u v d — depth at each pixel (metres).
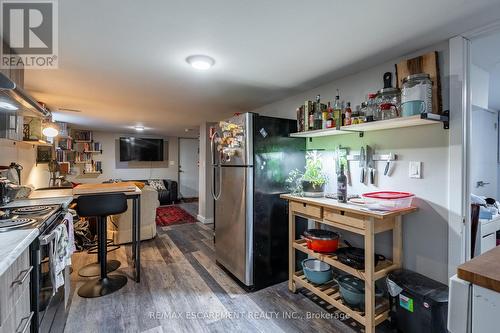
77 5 1.25
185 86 2.60
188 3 1.23
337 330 1.79
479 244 2.01
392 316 1.75
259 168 2.39
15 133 2.07
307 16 1.35
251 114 2.35
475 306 0.69
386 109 1.75
